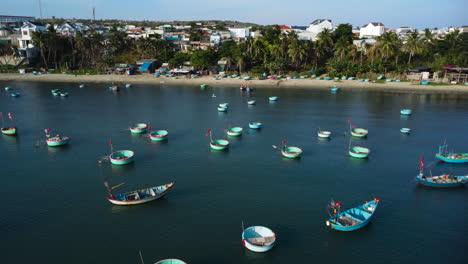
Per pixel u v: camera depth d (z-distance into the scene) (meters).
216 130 102.56
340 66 195.50
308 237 49.62
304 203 59.03
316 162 77.25
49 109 129.00
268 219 54.12
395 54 192.75
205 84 192.88
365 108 132.38
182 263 40.31
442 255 46.31
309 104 140.38
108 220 53.72
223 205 58.34
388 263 44.81
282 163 76.75
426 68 186.50
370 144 89.38
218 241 48.72
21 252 46.50
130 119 114.75
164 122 111.19
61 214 55.41
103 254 46.09
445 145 88.38
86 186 65.06
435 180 65.00
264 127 106.12
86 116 118.44
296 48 199.50
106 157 79.62
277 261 44.81
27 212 56.03
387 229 51.69
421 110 128.00
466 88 165.75
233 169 73.31
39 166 74.44
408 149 85.62
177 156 80.75
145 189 60.59
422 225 52.72
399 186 65.38
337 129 103.56
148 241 48.75
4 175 70.00
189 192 62.81
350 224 50.75
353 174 70.75
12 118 114.69
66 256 45.75
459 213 56.06
